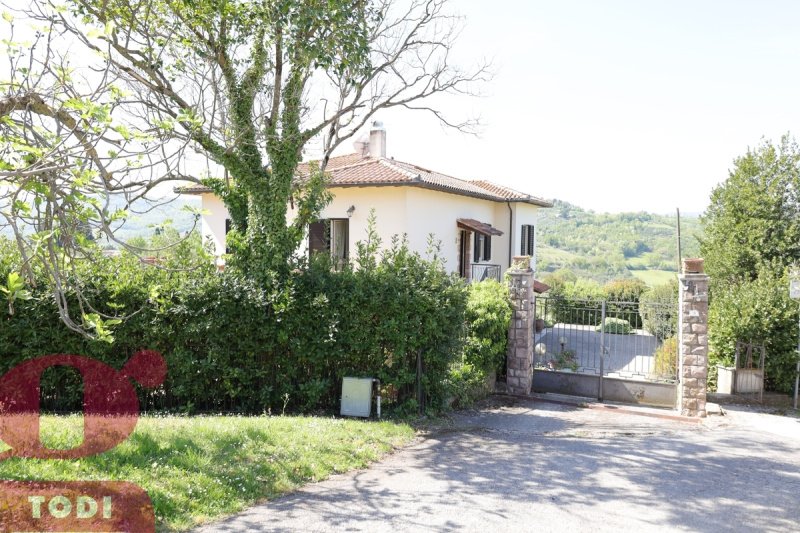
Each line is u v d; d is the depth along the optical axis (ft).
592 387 43.68
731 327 46.32
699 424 36.32
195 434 22.35
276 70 34.55
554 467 23.57
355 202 58.49
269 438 23.48
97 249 14.89
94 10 28.94
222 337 32.32
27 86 13.73
